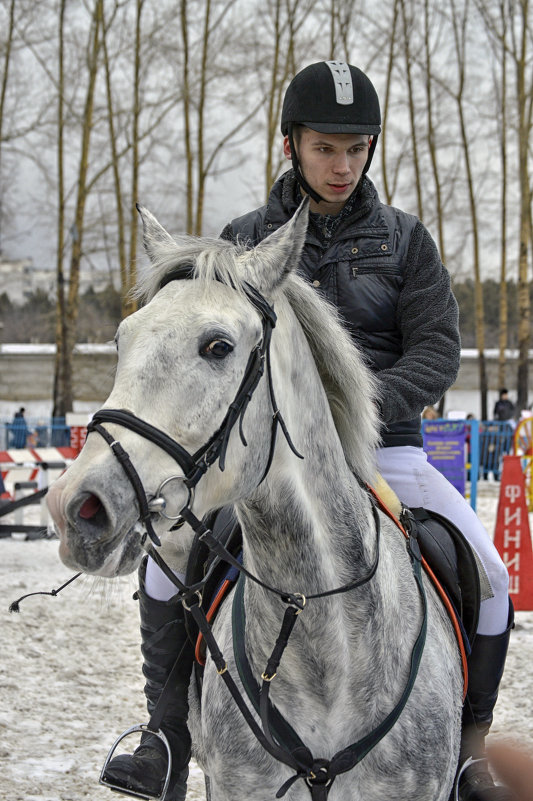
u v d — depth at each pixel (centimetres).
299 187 290
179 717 281
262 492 215
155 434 186
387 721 226
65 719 508
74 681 572
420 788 228
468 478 1697
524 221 2547
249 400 202
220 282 204
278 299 224
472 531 287
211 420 192
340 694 223
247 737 227
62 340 2391
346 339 241
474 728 282
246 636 234
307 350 230
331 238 284
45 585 821
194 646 279
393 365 283
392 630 233
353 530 231
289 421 219
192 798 414
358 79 277
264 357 208
